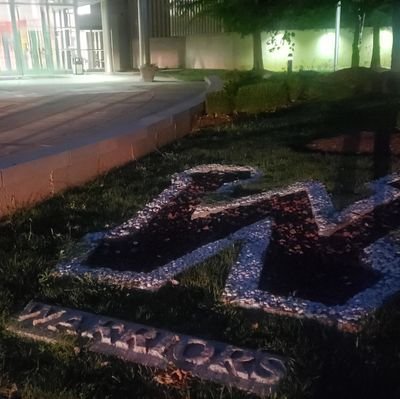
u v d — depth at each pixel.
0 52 19.92
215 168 7.02
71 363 3.09
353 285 3.93
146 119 8.40
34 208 5.50
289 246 4.60
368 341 3.23
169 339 3.30
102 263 4.43
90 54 25.33
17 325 3.51
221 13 19.41
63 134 8.30
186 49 28.41
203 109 11.03
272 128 9.56
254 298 3.76
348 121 9.91
